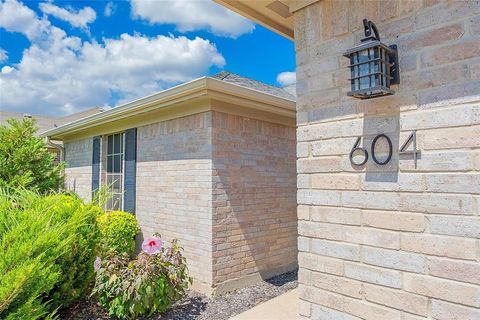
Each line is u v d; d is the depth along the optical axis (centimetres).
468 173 184
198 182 540
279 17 319
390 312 210
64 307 421
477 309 178
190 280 460
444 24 196
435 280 193
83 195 857
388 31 219
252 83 785
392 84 214
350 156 233
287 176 651
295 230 664
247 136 577
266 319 411
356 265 227
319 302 247
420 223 200
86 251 423
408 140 207
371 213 221
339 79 242
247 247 567
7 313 262
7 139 777
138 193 664
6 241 281
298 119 266
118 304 402
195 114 552
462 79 188
